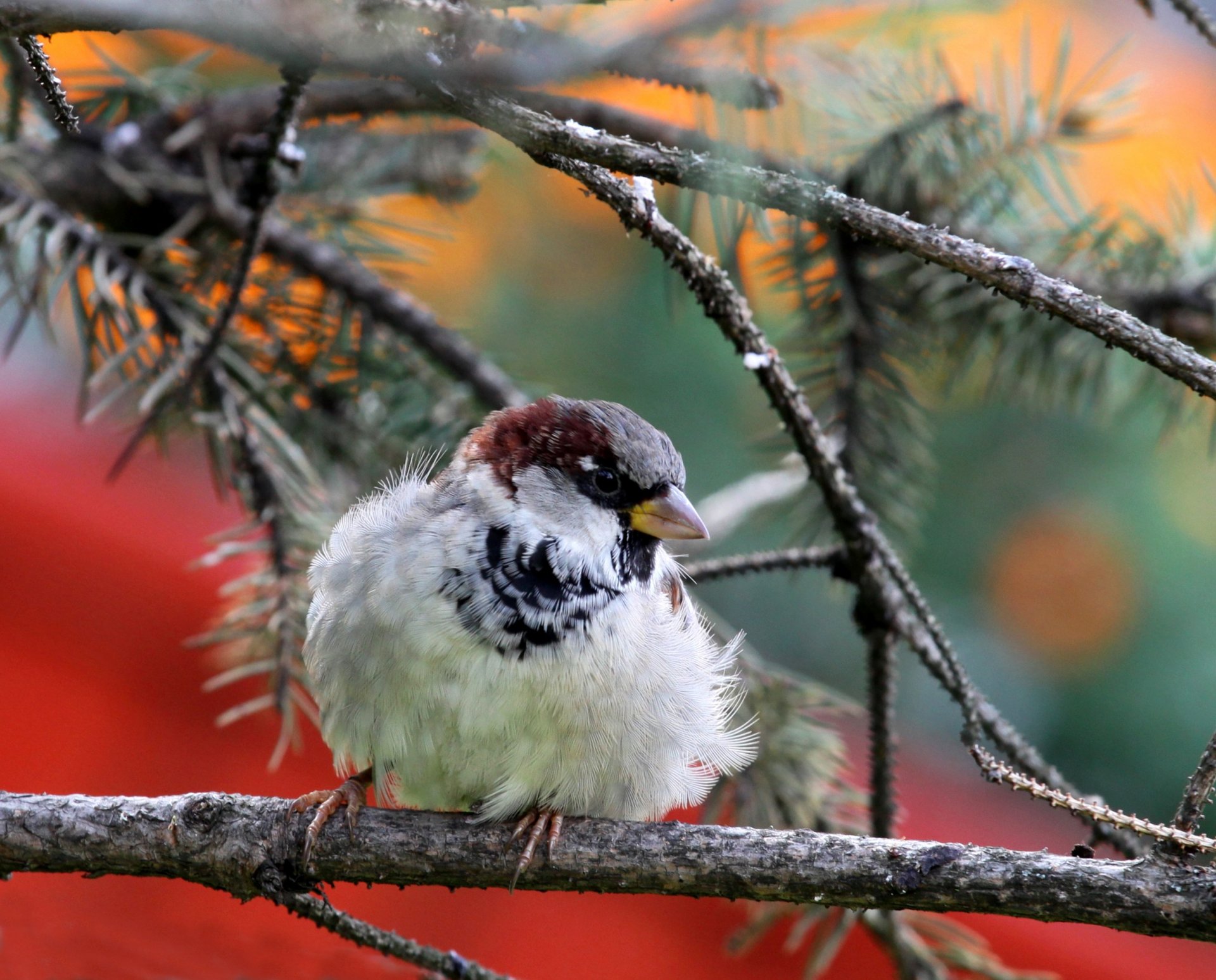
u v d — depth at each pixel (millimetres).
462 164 7797
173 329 6512
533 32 3521
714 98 4070
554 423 5973
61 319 7535
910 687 8789
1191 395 7070
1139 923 4277
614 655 5594
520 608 5555
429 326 7062
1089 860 4402
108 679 8383
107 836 4953
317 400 7043
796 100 5414
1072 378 7105
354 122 7398
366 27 3408
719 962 8531
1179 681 8398
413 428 7059
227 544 6895
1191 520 8688
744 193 4152
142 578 8312
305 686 6207
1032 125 6395
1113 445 8727
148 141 6984
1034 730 8555
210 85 7441
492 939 8633
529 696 5477
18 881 5848
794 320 7465
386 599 5512
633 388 8633
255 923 7355
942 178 6535
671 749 5781
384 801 6141
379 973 5918
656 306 8641
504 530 5668
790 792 6445
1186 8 4496
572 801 5629
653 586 5988
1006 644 8695
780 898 4758
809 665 8727
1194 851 4262
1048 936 7738
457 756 5559
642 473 5879
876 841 4676
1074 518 8711
